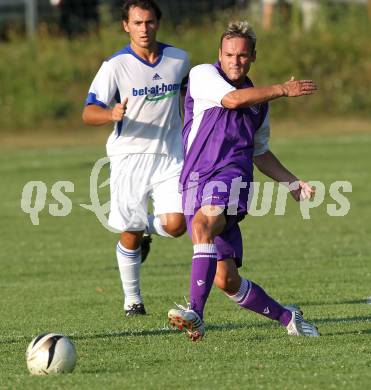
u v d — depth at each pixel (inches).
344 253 1589.6
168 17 4837.6
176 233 1157.7
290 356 873.5
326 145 3380.9
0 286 1365.7
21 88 4178.2
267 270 1444.4
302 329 967.0
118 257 1151.6
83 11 4795.8
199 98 934.4
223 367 834.8
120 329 1041.5
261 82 4271.7
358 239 1737.2
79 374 815.7
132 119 1159.0
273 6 4808.1
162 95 1161.4
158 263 1539.1
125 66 1152.2
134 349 924.6
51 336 828.6
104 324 1077.1
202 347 924.6
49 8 4771.2
